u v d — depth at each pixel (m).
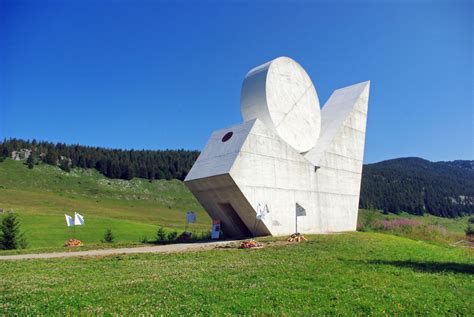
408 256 18.67
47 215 63.16
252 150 27.36
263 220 27.23
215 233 30.20
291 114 31.94
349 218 36.59
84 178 137.62
